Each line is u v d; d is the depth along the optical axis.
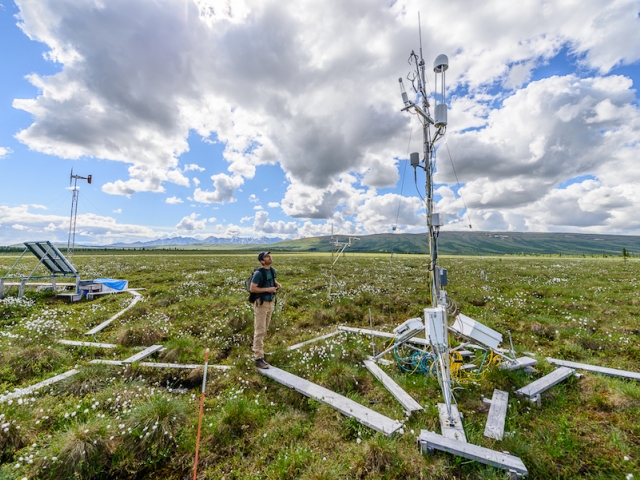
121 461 4.53
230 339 9.84
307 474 4.18
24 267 27.14
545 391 6.39
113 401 5.88
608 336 9.70
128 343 9.12
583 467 4.44
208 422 5.37
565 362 7.59
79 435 4.61
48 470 4.22
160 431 4.98
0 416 4.91
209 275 23.41
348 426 5.30
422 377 6.95
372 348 8.98
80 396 6.16
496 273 25.06
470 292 16.67
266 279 7.75
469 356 8.30
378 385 6.84
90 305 13.43
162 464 4.63
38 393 6.06
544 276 23.06
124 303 13.56
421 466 4.31
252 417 5.45
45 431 5.04
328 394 6.15
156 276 22.44
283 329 10.99
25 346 8.55
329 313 12.60
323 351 8.42
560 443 4.83
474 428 5.27
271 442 5.00
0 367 7.07
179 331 10.23
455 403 5.68
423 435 4.68
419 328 7.54
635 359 8.26
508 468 4.12
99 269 27.11
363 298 15.28
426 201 6.61
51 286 16.09
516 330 10.79
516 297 15.45
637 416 5.44
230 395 6.28
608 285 18.81
